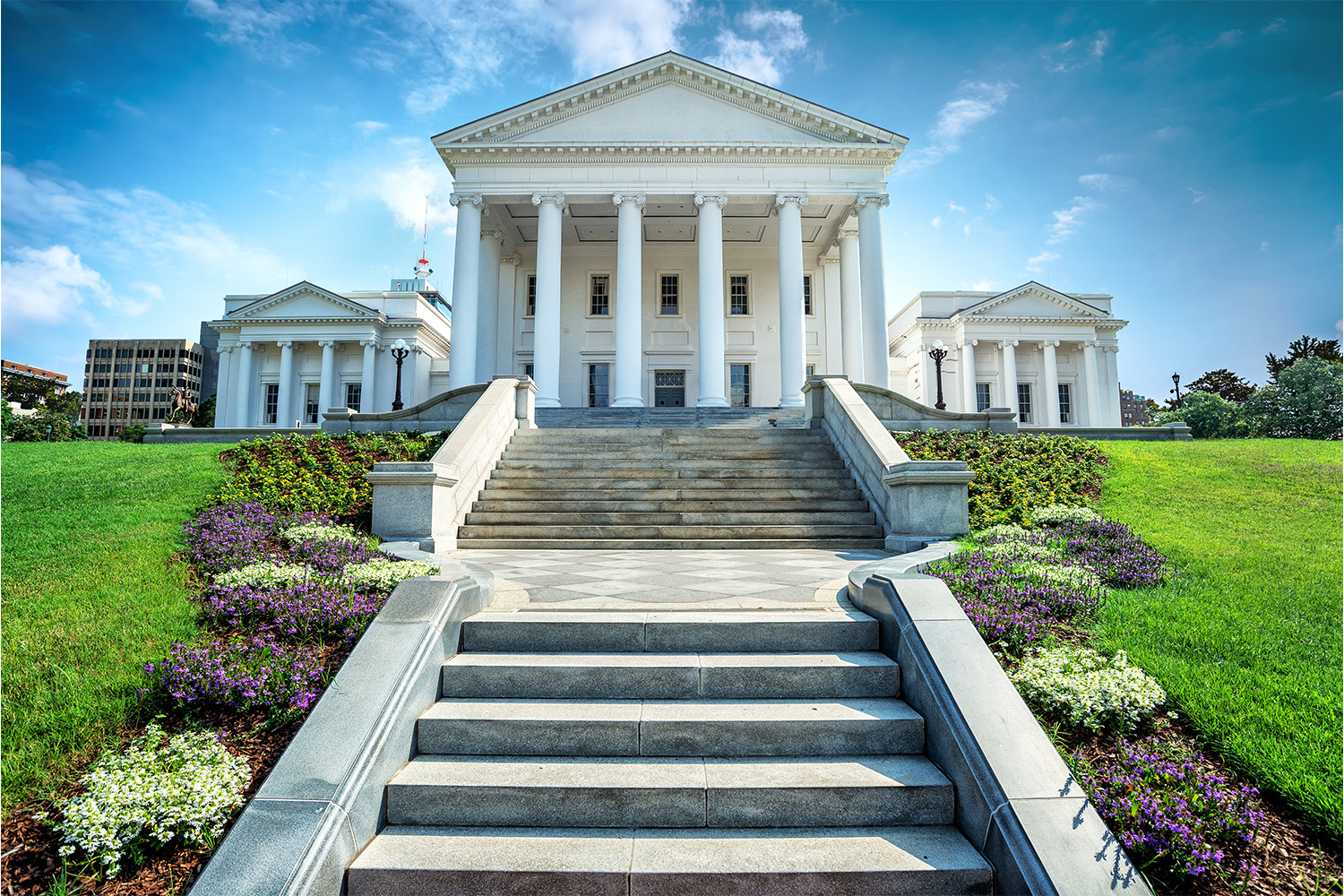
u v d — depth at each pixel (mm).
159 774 3674
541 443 14344
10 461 13562
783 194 27672
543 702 4371
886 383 27438
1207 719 4316
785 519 10977
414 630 4453
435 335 44656
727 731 4055
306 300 40750
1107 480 13430
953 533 9531
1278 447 16078
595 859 3301
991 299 40281
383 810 3639
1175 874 3225
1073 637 5547
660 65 28344
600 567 8148
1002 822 3268
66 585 6652
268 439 15062
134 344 102938
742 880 3207
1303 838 3510
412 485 9555
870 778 3742
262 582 6258
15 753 3973
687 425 22453
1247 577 7602
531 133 28656
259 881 2941
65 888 3180
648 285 33750
